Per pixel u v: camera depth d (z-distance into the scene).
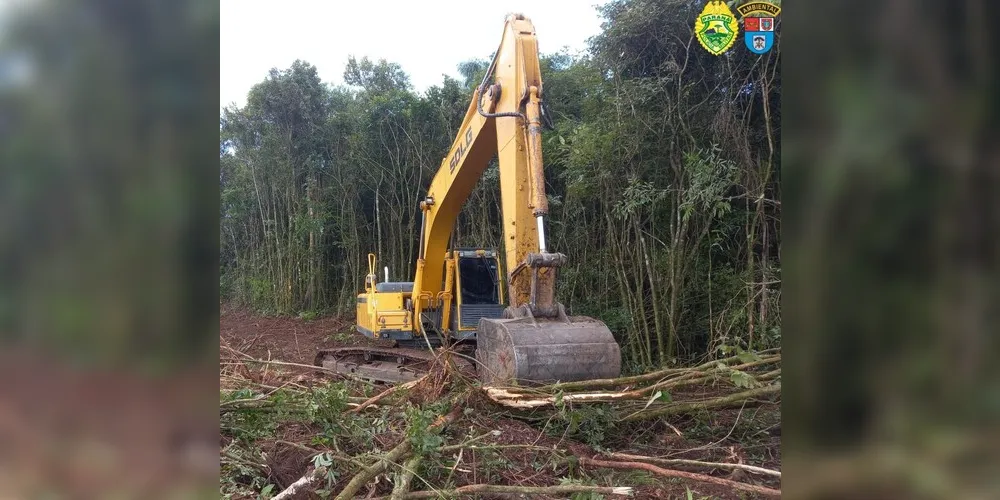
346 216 17.39
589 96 10.05
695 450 3.82
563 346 4.36
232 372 5.45
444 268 8.41
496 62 5.98
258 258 19.62
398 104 15.67
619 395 3.78
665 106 8.17
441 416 3.92
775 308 7.06
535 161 4.91
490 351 4.82
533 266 4.75
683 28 7.89
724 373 3.91
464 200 7.39
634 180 7.94
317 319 16.95
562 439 3.76
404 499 2.85
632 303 8.77
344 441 3.67
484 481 3.31
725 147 7.63
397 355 8.16
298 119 17.91
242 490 3.02
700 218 8.26
